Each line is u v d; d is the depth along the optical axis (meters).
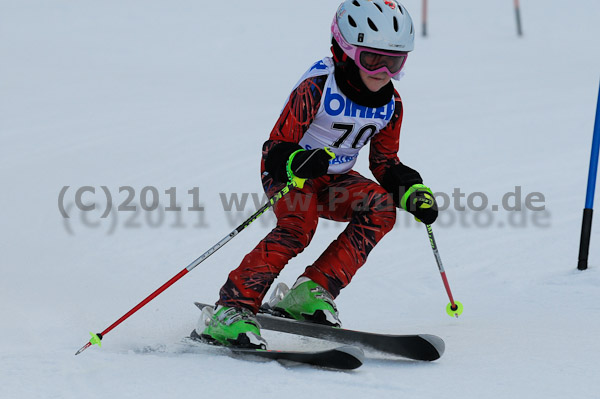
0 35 49.19
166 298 14.14
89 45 47.16
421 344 9.40
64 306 13.34
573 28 53.50
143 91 35.94
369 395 8.20
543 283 14.25
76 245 17.89
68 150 26.38
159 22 53.91
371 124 10.62
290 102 10.24
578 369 9.02
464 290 14.50
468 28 54.19
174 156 25.55
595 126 14.64
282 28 52.28
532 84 38.19
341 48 10.06
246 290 10.13
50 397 8.19
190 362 9.48
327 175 10.96
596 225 17.88
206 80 39.09
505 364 9.35
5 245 17.78
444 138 27.91
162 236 18.55
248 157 25.22
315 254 17.33
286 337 11.68
